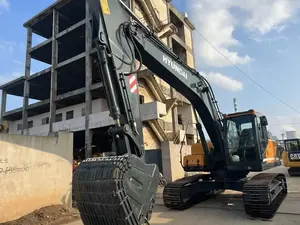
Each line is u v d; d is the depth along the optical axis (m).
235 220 7.38
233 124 9.05
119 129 4.00
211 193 11.19
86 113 23.00
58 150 9.75
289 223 6.84
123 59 4.68
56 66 27.95
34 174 8.81
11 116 36.41
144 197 3.53
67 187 9.87
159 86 23.48
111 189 3.18
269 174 9.15
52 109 27.20
